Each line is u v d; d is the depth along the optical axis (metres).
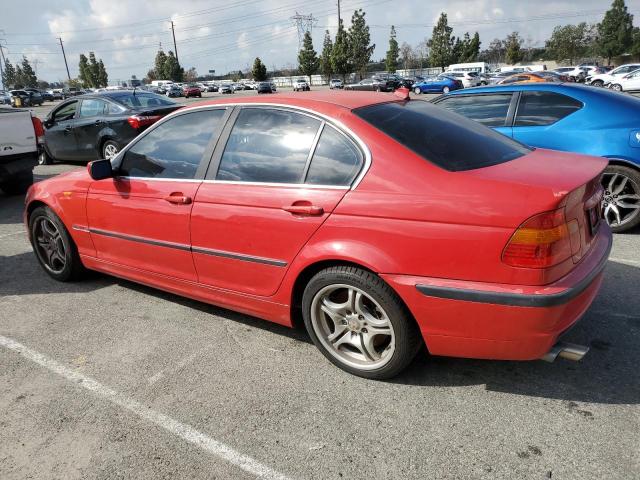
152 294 4.30
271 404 2.77
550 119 5.35
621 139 4.95
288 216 2.92
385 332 2.79
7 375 3.17
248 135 3.25
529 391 2.77
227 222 3.20
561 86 5.43
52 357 3.36
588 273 2.53
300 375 3.04
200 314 3.89
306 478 2.25
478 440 2.43
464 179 2.53
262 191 3.06
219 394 2.88
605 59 68.00
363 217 2.67
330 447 2.43
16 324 3.86
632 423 2.48
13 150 7.96
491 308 2.42
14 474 2.36
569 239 2.44
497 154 2.96
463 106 6.02
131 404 2.83
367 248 2.66
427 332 2.62
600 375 2.88
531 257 2.32
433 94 40.09
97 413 2.77
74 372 3.17
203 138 3.47
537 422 2.53
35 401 2.89
